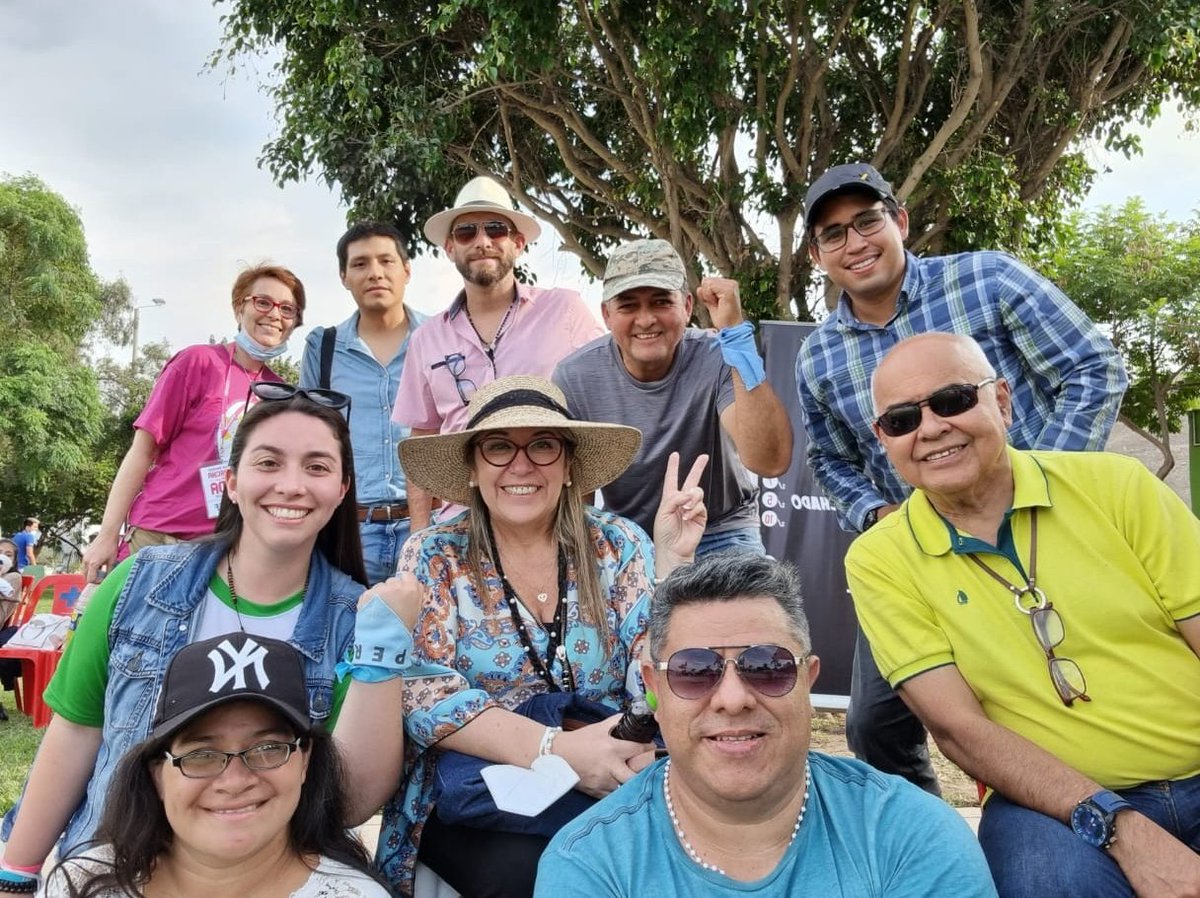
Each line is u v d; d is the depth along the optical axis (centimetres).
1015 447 322
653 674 202
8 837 265
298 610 264
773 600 192
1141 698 229
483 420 280
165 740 200
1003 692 239
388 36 1123
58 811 254
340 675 244
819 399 357
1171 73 1195
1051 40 1129
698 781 187
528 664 273
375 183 1116
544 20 991
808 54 1123
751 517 404
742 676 185
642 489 380
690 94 1010
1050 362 315
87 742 256
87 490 3100
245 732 200
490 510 283
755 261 1197
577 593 280
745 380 338
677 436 375
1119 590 234
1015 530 242
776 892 187
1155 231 1766
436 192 1203
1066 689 232
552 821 240
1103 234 1795
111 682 250
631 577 284
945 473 240
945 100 1205
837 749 605
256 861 209
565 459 290
